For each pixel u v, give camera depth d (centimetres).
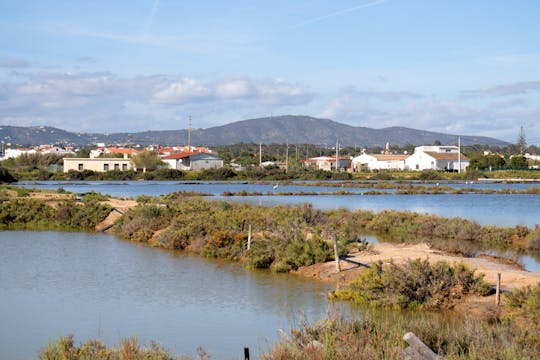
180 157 12850
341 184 9325
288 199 6206
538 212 4928
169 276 2262
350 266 2247
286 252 2422
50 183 8919
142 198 4822
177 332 1539
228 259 2650
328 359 975
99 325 1608
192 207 3853
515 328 1226
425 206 5491
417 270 1823
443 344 1095
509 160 13875
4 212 4119
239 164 15112
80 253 2834
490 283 1902
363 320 1193
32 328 1577
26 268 2427
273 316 1686
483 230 3325
